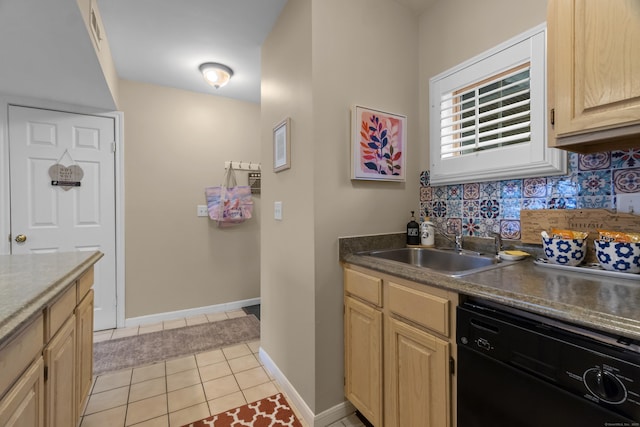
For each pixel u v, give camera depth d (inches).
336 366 60.2
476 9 61.6
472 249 62.9
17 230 88.4
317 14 57.8
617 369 24.7
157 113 109.3
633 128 34.1
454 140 65.1
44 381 36.4
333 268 59.8
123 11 69.0
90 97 90.1
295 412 62.1
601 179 45.6
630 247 39.5
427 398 42.5
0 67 71.0
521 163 53.1
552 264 46.3
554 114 40.6
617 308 28.0
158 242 109.9
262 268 82.8
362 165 61.9
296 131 63.2
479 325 35.4
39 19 52.8
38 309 31.9
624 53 34.0
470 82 61.6
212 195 116.4
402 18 70.8
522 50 52.7
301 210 61.5
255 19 72.7
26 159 89.6
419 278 43.5
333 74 59.5
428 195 72.2
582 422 26.7
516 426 31.7
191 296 115.9
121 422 58.8
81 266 51.4
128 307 105.4
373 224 65.4
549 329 29.9
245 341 94.2
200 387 70.4
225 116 121.6
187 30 76.6
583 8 37.3
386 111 66.7
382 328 51.2
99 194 100.1
